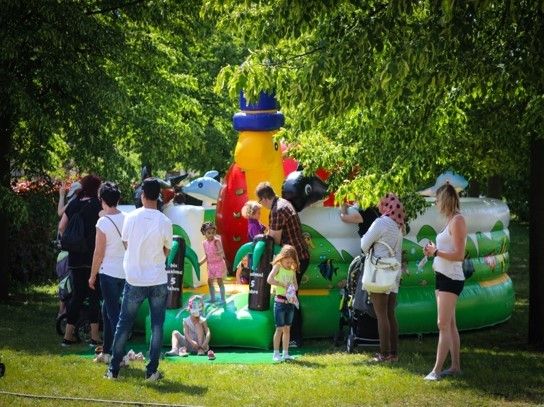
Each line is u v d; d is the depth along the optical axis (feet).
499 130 34.45
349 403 27.17
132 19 51.39
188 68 82.79
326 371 31.89
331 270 39.52
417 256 39.78
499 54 28.96
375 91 27.91
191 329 36.06
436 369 30.32
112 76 53.31
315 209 40.16
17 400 26.48
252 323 36.81
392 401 27.37
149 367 29.58
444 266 29.73
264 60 30.71
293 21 27.73
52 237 59.36
